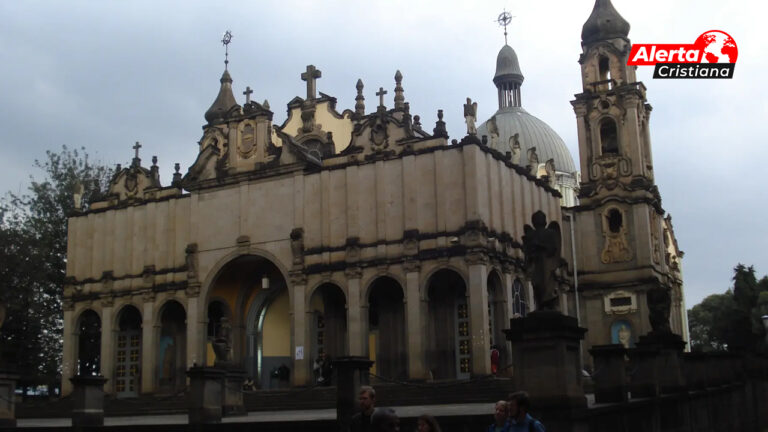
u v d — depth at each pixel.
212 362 53.88
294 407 39.88
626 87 58.16
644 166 58.41
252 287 54.78
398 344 47.66
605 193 57.50
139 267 54.94
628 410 24.67
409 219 45.50
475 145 44.47
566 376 19.88
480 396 36.62
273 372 53.94
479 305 42.59
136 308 55.44
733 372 42.94
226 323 36.09
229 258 51.19
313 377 47.47
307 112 57.47
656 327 32.28
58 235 66.50
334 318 49.81
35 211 66.62
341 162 49.09
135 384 54.91
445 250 44.16
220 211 52.12
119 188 57.84
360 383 24.11
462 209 44.25
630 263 56.03
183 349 54.91
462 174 44.59
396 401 37.91
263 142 51.59
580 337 20.84
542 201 53.19
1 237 59.12
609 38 59.97
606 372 25.97
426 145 46.41
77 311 56.81
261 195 50.88
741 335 84.69
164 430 26.38
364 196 47.41
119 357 55.94
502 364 44.53
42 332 63.62
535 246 21.05
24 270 59.25
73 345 56.56
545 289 20.73
